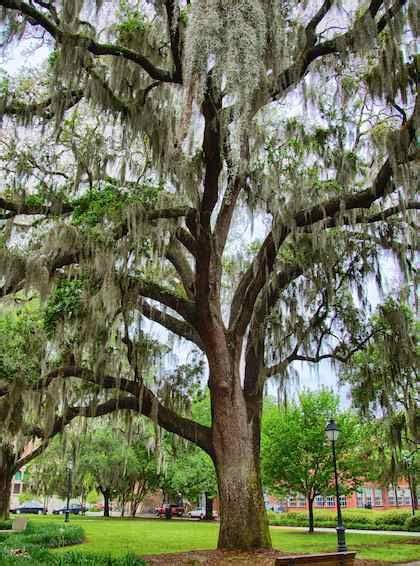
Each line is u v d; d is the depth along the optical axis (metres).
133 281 12.23
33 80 11.70
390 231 13.69
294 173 12.57
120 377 13.05
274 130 12.62
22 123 11.36
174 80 10.53
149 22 11.41
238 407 12.32
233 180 10.82
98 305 11.62
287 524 32.81
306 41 10.63
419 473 23.81
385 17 9.98
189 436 12.81
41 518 34.34
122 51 10.29
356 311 14.74
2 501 18.89
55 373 12.75
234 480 11.73
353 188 14.10
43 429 13.52
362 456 23.56
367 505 41.69
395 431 17.55
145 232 11.40
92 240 11.25
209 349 12.62
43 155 12.29
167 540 16.75
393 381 14.51
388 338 14.26
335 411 24.00
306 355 14.83
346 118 12.58
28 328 13.94
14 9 9.70
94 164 12.05
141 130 10.86
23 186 12.00
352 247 13.95
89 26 10.88
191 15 8.46
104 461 32.12
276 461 24.11
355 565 10.70
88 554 9.42
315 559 7.89
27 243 12.95
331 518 32.28
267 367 13.66
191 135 10.81
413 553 13.59
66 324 12.27
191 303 12.79
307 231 13.02
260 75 9.16
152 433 21.61
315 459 23.73
